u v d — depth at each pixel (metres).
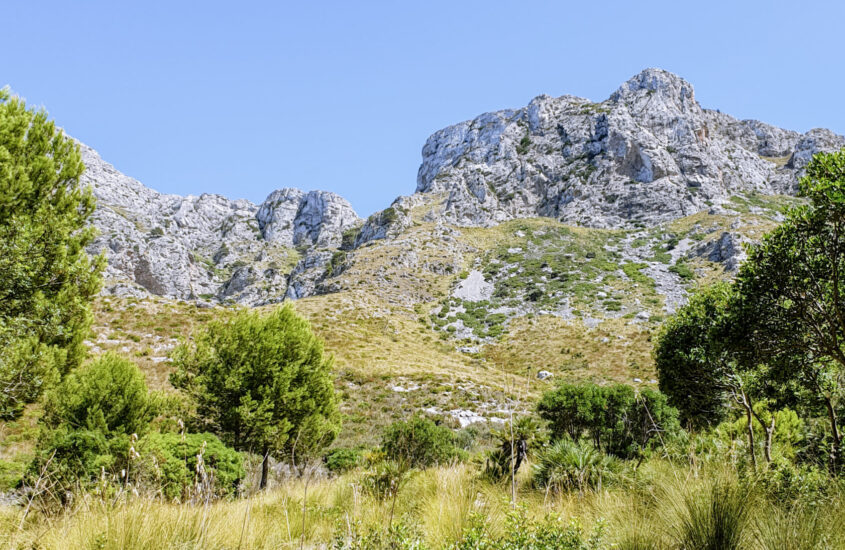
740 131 156.75
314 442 16.38
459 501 4.91
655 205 114.31
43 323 10.41
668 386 13.88
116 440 10.09
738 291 9.14
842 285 7.87
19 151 12.95
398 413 33.00
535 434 7.56
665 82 141.75
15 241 9.89
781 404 12.08
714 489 4.00
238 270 148.12
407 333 68.31
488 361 59.44
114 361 15.00
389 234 115.06
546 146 145.00
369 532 3.97
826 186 7.22
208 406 16.03
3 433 17.56
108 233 118.69
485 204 129.62
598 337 62.28
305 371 16.92
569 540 3.44
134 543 3.77
